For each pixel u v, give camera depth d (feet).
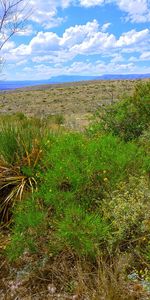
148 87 24.61
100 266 11.51
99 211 13.57
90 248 11.68
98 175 14.69
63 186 14.67
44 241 13.12
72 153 15.24
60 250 12.90
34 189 15.83
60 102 124.98
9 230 15.26
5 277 12.74
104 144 15.99
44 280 12.16
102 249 12.55
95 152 15.44
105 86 166.30
